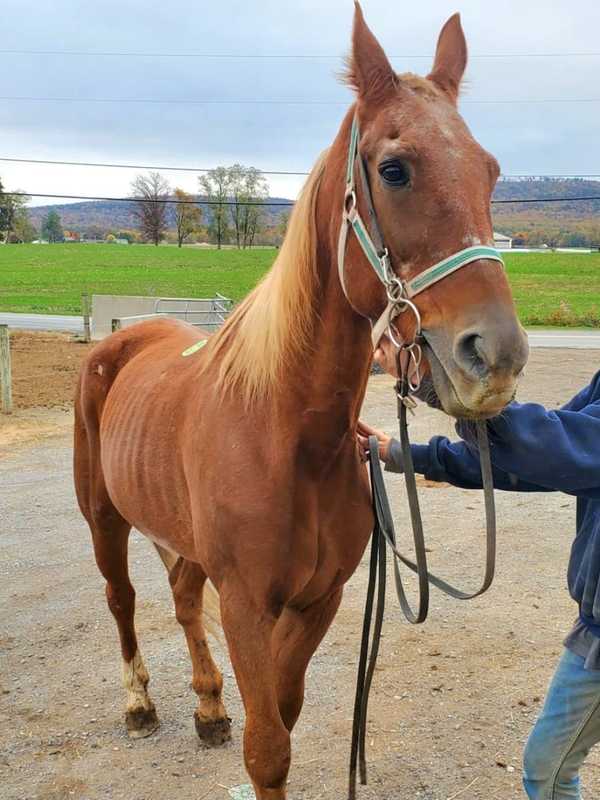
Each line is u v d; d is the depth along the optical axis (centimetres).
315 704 316
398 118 164
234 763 280
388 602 413
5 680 336
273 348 197
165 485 241
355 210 174
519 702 313
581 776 268
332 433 199
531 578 441
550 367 1464
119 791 265
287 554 198
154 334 334
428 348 159
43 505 598
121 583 306
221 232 6012
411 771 273
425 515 565
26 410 961
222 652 367
